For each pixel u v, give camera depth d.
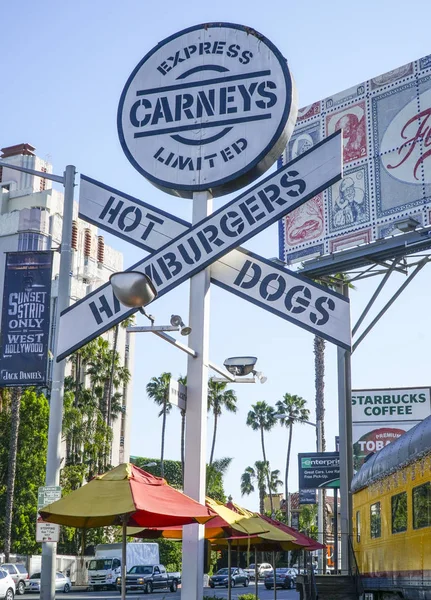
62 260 16.47
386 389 34.75
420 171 25.39
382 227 26.19
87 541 63.38
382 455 15.70
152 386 77.94
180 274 13.28
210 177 13.81
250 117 13.77
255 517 17.75
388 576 14.86
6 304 16.33
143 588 49.12
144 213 13.81
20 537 53.44
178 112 14.20
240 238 13.06
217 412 80.38
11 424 53.16
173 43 14.48
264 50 13.94
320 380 55.72
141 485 10.86
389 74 26.97
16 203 81.12
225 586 60.06
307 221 28.62
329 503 97.12
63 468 59.19
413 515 13.09
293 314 12.73
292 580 57.84
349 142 27.78
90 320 13.39
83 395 65.88
